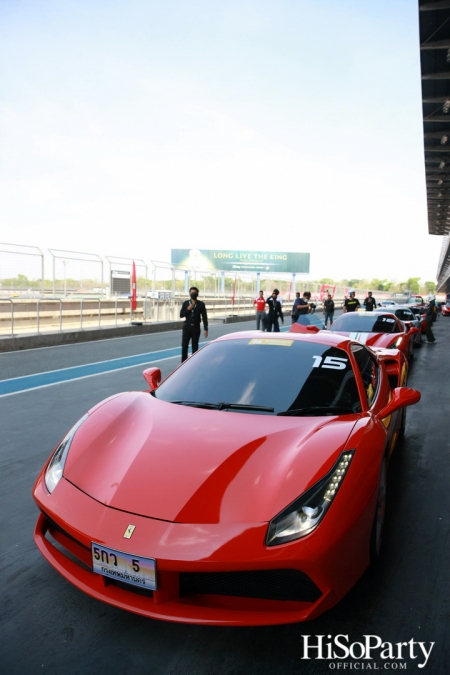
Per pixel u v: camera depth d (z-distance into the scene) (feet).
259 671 6.19
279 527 6.31
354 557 6.98
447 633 6.97
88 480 7.43
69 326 50.16
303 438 7.97
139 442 8.06
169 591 6.32
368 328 28.91
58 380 25.85
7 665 6.20
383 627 7.06
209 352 11.53
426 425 18.10
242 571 6.23
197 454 7.54
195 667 6.23
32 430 16.44
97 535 6.48
